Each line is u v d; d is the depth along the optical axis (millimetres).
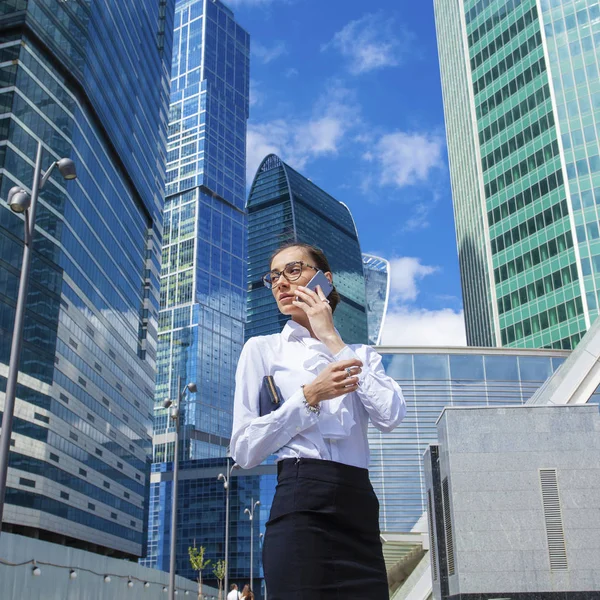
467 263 97625
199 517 130250
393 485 37750
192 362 172125
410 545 22109
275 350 2684
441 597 14156
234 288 194875
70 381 76438
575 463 13719
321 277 2754
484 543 13391
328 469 2312
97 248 87250
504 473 13766
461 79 99938
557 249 75750
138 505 100625
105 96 90875
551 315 74812
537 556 13266
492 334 83750
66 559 21094
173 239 193125
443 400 40312
